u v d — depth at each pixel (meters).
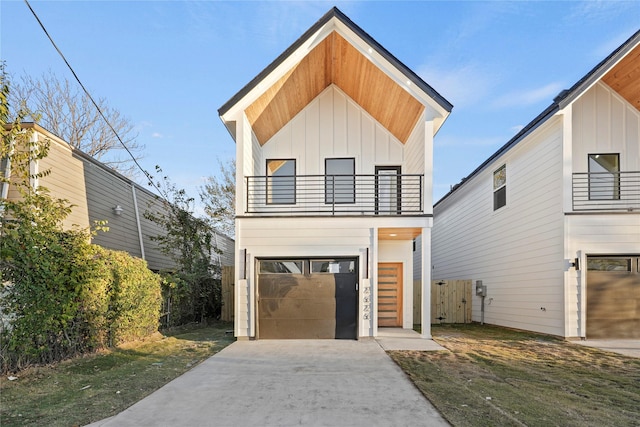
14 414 3.92
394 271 10.82
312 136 10.95
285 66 8.70
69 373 5.45
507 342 8.52
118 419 3.85
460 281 13.59
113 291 7.19
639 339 8.68
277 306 8.88
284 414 4.01
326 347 7.77
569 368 6.12
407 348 7.68
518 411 4.11
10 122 7.78
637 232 8.74
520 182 10.91
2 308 4.94
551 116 9.15
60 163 8.89
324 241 8.88
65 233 6.20
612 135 10.03
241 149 8.92
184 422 3.79
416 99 8.93
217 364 6.25
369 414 4.00
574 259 8.77
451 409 4.15
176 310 10.44
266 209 10.61
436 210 19.19
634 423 3.82
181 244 11.95
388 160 10.92
